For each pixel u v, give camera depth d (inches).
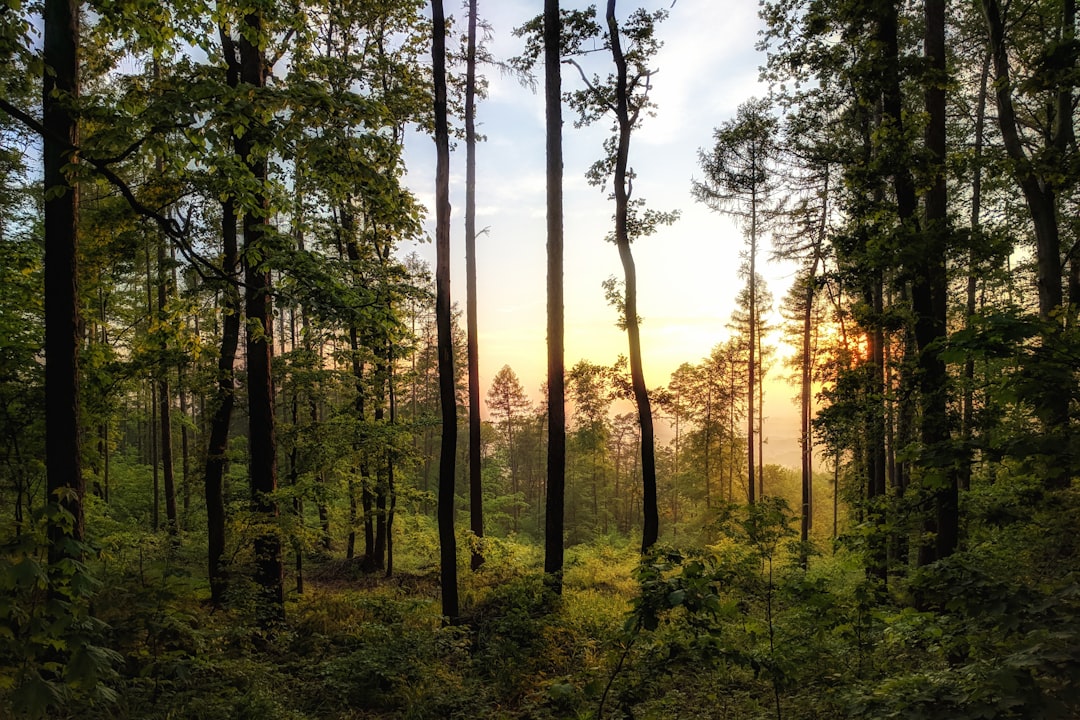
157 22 246.4
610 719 156.7
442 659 321.7
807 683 205.2
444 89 398.0
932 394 301.7
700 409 1332.4
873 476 614.9
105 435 578.9
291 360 491.8
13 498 310.2
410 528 790.5
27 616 100.7
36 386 298.2
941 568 121.2
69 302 233.3
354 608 410.0
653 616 122.7
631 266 496.4
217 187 271.6
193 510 629.3
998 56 420.2
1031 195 418.3
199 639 208.2
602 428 649.0
